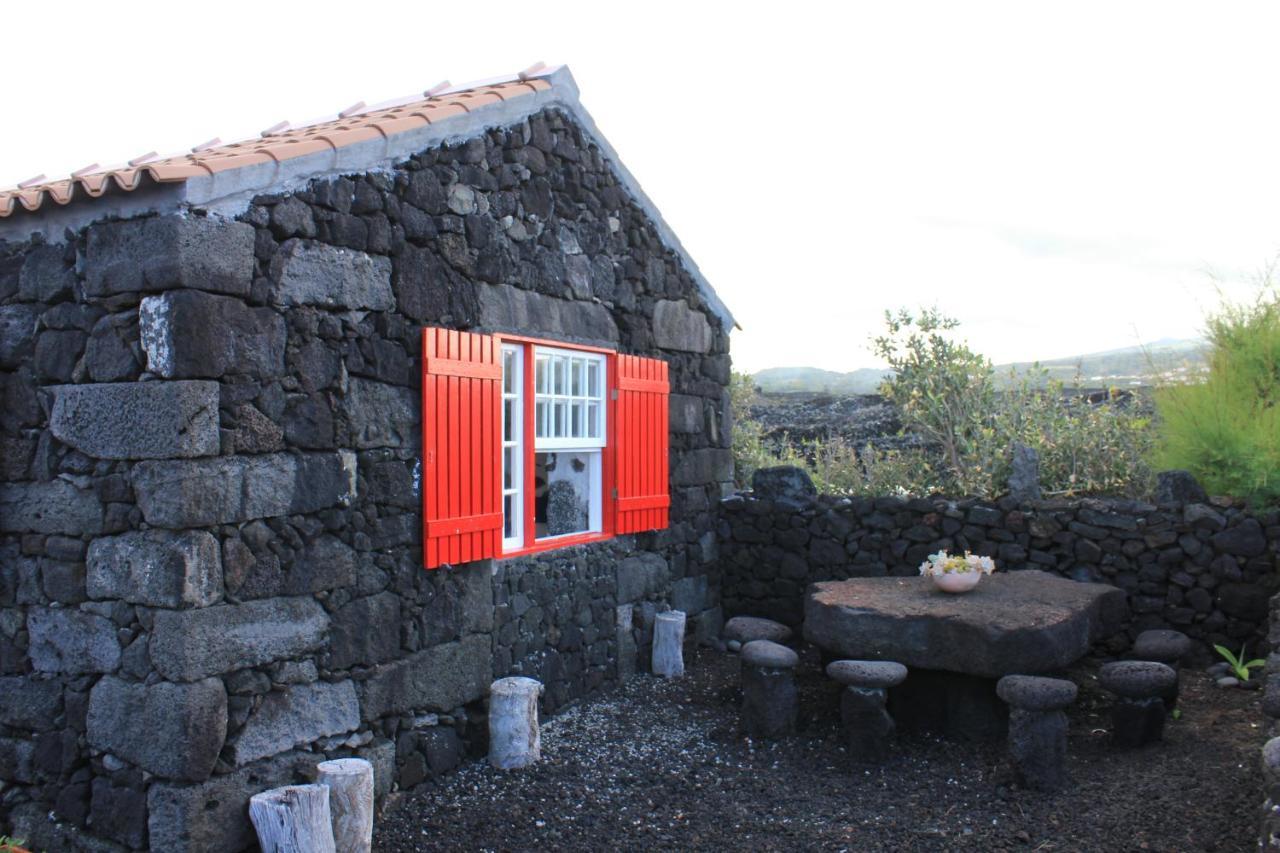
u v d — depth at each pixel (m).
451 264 5.52
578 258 6.76
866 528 8.20
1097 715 6.10
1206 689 6.55
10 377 4.48
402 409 5.16
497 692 5.57
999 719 5.74
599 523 7.17
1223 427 7.40
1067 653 5.59
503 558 5.98
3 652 4.51
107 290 4.14
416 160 5.28
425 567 5.28
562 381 6.86
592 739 6.02
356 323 4.88
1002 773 5.20
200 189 4.03
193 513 4.00
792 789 5.20
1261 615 6.92
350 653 4.81
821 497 8.45
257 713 4.32
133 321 4.11
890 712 6.07
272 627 4.37
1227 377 7.89
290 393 4.48
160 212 4.03
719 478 8.81
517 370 6.30
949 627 5.61
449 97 6.09
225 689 4.17
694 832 4.72
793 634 8.42
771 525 8.57
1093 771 5.20
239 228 4.21
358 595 4.87
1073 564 7.46
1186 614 7.13
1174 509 7.21
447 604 5.47
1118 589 6.63
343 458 4.77
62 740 4.32
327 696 4.68
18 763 4.46
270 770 4.36
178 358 3.96
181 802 3.98
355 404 4.85
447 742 5.43
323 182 4.67
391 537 5.07
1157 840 4.38
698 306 8.47
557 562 6.51
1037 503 7.61
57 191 4.21
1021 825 4.65
